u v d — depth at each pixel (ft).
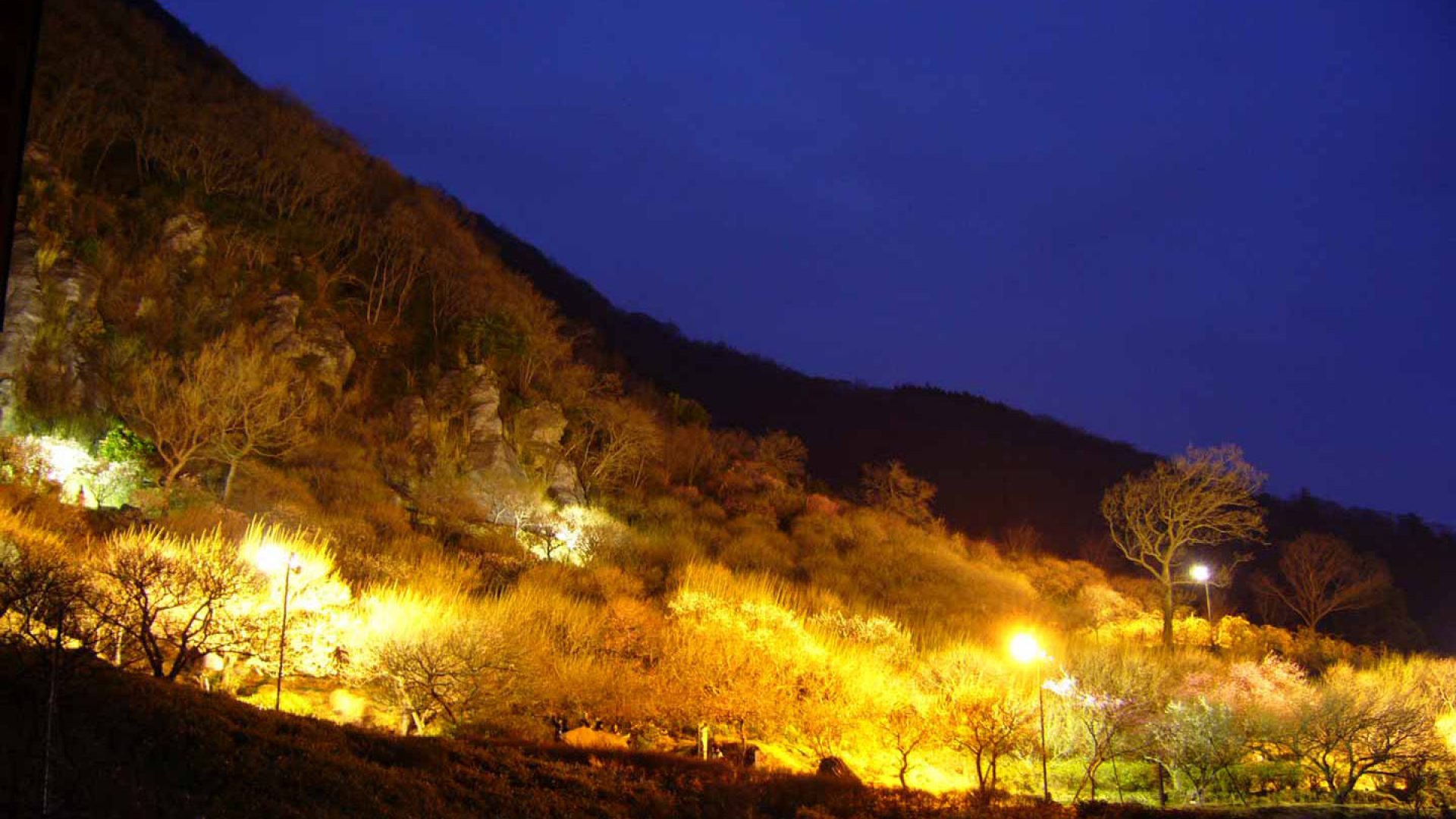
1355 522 195.42
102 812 20.22
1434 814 38.58
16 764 20.76
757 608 64.59
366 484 76.89
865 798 35.78
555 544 80.89
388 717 41.68
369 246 110.52
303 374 84.64
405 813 24.77
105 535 48.57
